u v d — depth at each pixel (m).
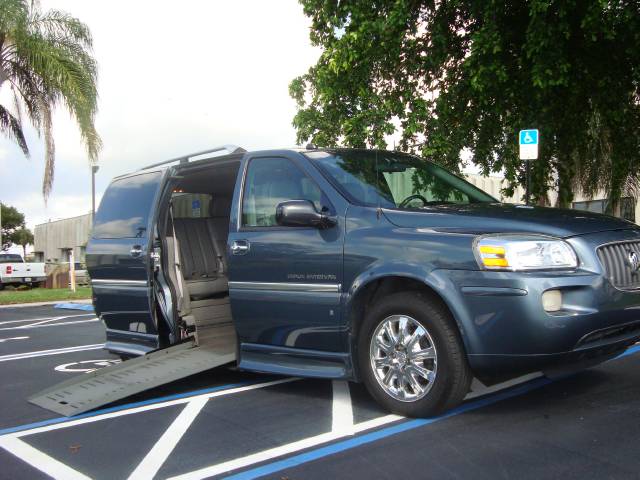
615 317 3.62
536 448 3.32
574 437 3.46
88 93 18.02
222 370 5.90
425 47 9.73
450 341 3.71
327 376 4.32
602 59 9.36
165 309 5.61
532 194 10.38
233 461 3.41
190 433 3.96
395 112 9.49
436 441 3.51
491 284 3.55
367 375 4.10
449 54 9.98
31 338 9.63
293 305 4.48
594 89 9.75
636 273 3.81
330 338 4.31
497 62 8.70
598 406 4.02
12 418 4.57
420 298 3.86
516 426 3.70
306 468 3.24
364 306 4.26
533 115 9.34
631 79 9.70
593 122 11.65
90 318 12.64
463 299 3.62
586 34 8.20
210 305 6.04
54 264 27.06
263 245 4.68
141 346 5.88
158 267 5.68
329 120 10.29
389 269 3.92
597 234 3.77
